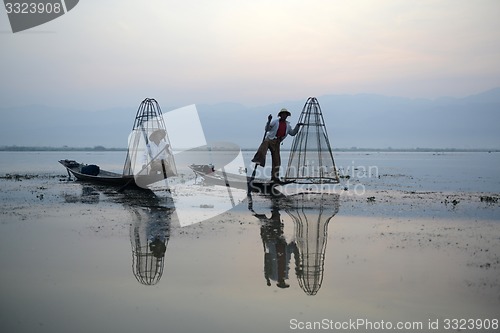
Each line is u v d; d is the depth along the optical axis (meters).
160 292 7.35
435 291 7.39
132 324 6.12
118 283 7.77
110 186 24.20
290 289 7.53
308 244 10.67
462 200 18.64
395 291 7.41
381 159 71.00
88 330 5.93
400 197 19.61
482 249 10.16
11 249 10.09
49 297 7.11
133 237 11.35
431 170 41.19
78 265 8.84
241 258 9.39
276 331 5.93
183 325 6.10
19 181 27.67
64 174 34.41
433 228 12.64
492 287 7.57
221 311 6.58
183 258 9.38
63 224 13.09
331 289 7.50
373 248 10.29
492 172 38.31
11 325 6.07
